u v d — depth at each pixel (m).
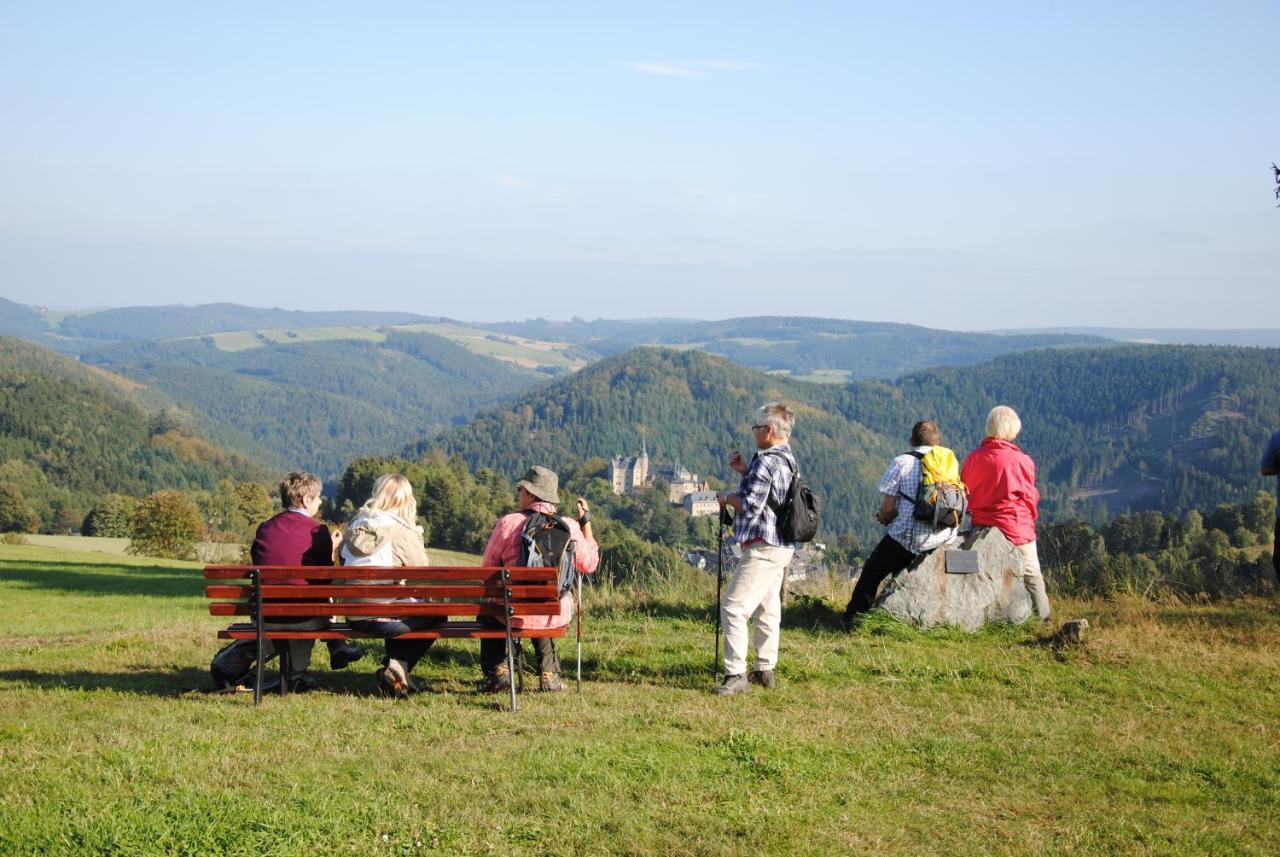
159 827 4.63
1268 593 12.62
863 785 5.82
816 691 7.84
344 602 7.27
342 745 6.16
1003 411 10.02
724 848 4.77
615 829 4.97
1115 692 7.97
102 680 8.08
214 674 7.54
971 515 10.09
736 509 7.81
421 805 5.16
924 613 9.60
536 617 7.43
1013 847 5.11
